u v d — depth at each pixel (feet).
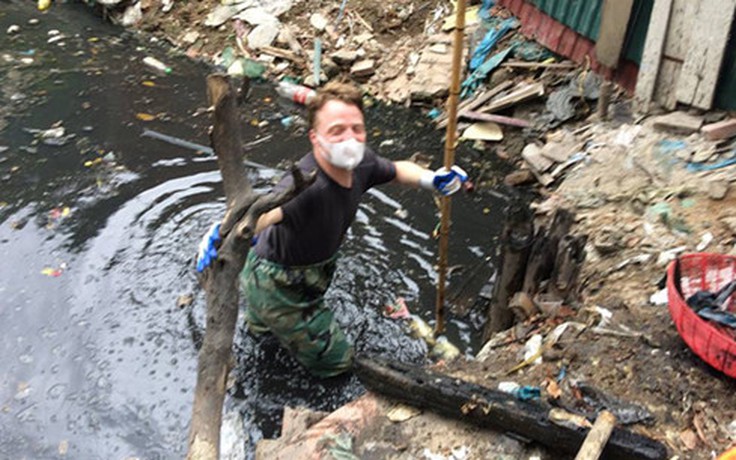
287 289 12.21
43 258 16.01
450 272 15.98
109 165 19.45
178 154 20.08
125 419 12.60
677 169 16.40
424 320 14.79
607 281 13.43
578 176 17.61
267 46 25.72
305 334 12.65
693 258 11.57
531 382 11.10
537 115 20.80
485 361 12.01
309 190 11.11
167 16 28.35
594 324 12.24
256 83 24.56
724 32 16.28
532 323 13.03
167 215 17.43
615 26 18.34
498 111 21.39
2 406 12.75
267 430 12.59
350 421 10.64
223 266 8.70
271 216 11.03
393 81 23.82
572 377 11.05
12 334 14.17
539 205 17.13
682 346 11.43
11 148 20.17
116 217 17.33
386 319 14.79
